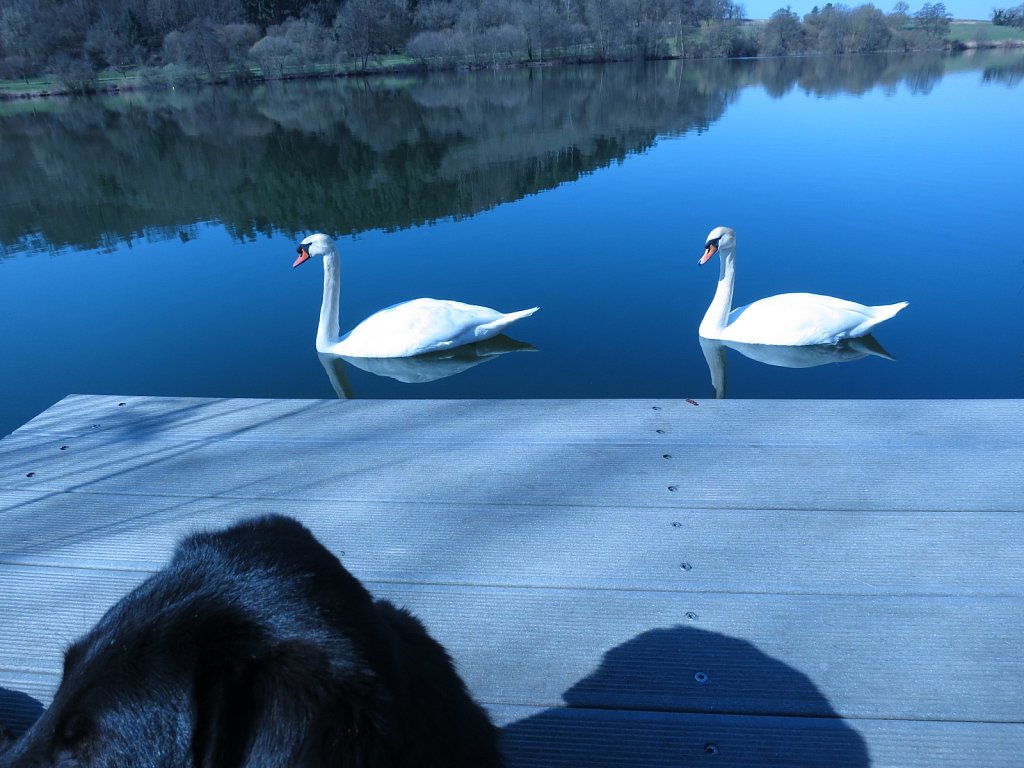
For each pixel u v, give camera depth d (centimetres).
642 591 227
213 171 1897
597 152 1869
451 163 1834
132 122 2942
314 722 78
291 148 2178
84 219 1461
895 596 220
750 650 204
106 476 306
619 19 5384
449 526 262
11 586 243
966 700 186
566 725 185
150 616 89
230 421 351
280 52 4822
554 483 286
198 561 96
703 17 5681
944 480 273
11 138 2608
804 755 175
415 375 721
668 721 185
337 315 777
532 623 217
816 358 720
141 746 82
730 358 721
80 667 90
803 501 266
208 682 81
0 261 1165
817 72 4038
